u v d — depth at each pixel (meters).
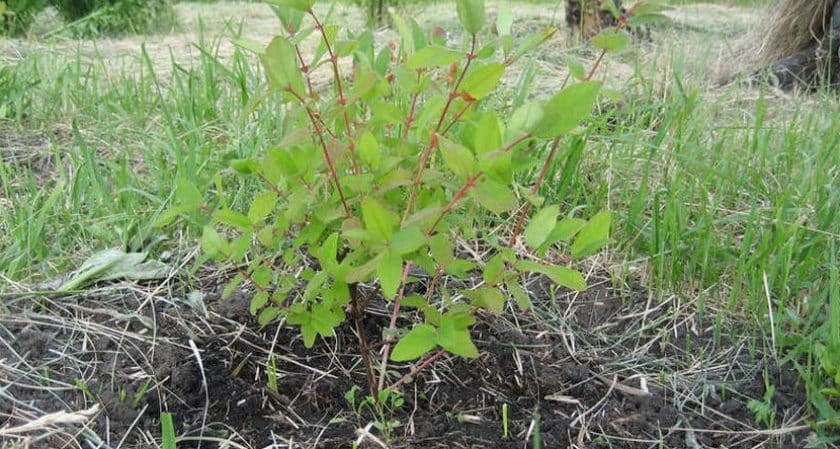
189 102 1.25
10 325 0.79
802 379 0.79
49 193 1.07
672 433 0.74
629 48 1.85
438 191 0.68
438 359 0.80
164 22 2.73
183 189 0.68
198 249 0.93
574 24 2.17
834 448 0.72
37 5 2.48
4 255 0.90
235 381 0.75
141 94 1.33
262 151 1.10
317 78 1.69
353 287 0.70
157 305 0.84
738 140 1.26
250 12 3.14
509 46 0.64
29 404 0.71
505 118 1.21
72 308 0.83
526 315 0.88
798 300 0.89
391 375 0.77
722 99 1.45
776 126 1.32
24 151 1.20
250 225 0.66
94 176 0.99
